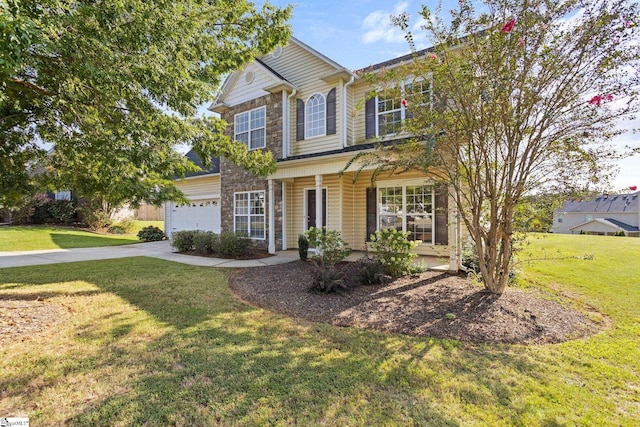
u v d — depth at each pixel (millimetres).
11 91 3914
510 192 5387
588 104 4742
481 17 5062
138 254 12055
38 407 2666
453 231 9664
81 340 3963
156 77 4016
